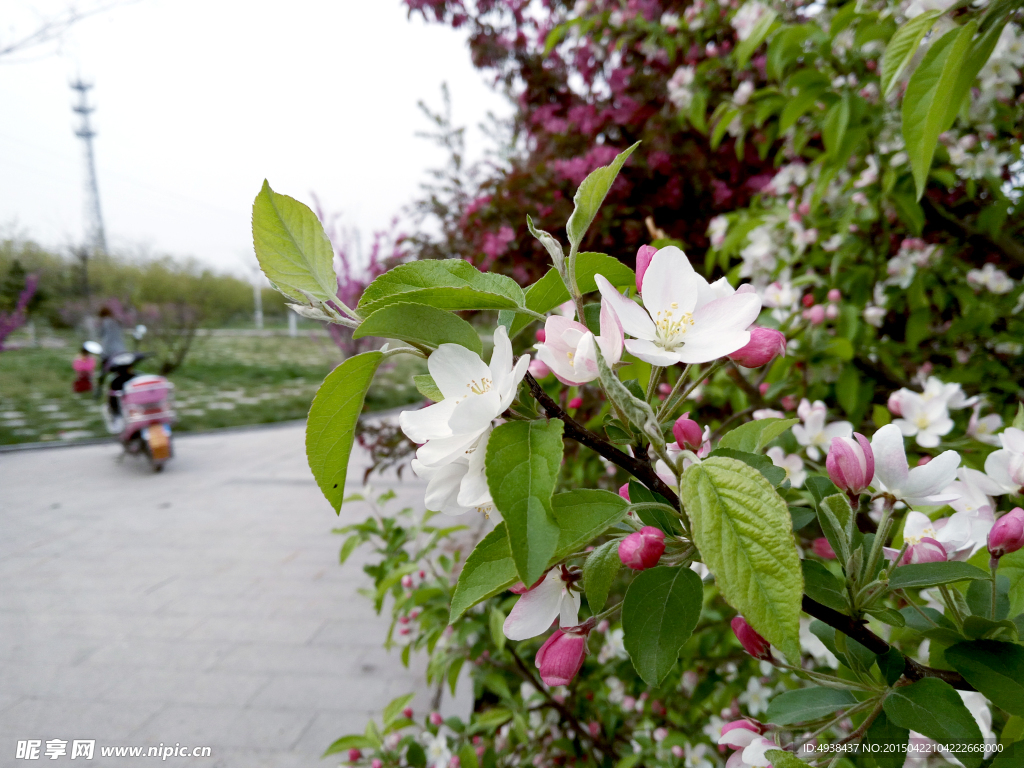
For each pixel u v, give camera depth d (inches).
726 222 113.6
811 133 95.6
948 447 64.6
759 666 77.9
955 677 30.8
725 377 89.4
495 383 26.7
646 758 86.1
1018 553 35.5
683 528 27.3
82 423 422.6
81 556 202.8
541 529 22.4
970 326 97.1
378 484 278.5
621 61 151.8
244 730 119.2
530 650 104.5
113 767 110.3
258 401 514.6
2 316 621.3
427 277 32.2
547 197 136.6
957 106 48.4
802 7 100.6
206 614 164.4
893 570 28.7
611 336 26.3
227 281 1109.1
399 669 138.4
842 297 96.0
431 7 172.7
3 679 136.5
